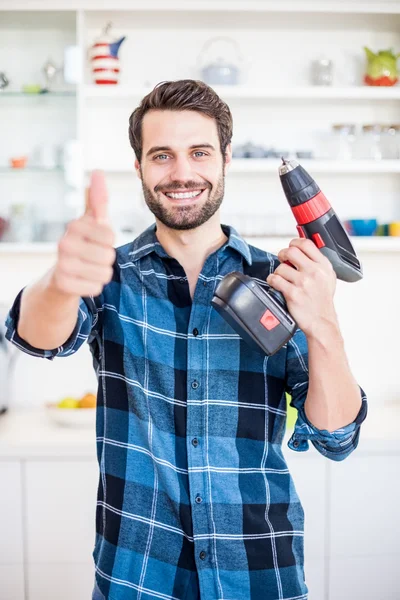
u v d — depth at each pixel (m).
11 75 2.59
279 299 1.10
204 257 1.27
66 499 2.26
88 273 0.76
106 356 1.26
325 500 2.29
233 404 1.21
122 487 1.21
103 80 2.49
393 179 2.74
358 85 2.70
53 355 1.06
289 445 1.22
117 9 2.46
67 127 2.62
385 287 2.84
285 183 1.16
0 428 2.45
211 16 2.55
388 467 2.31
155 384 1.22
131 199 2.68
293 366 1.24
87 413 2.44
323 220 1.15
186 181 1.19
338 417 1.13
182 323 1.24
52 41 2.58
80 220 0.78
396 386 2.87
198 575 1.17
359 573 2.31
